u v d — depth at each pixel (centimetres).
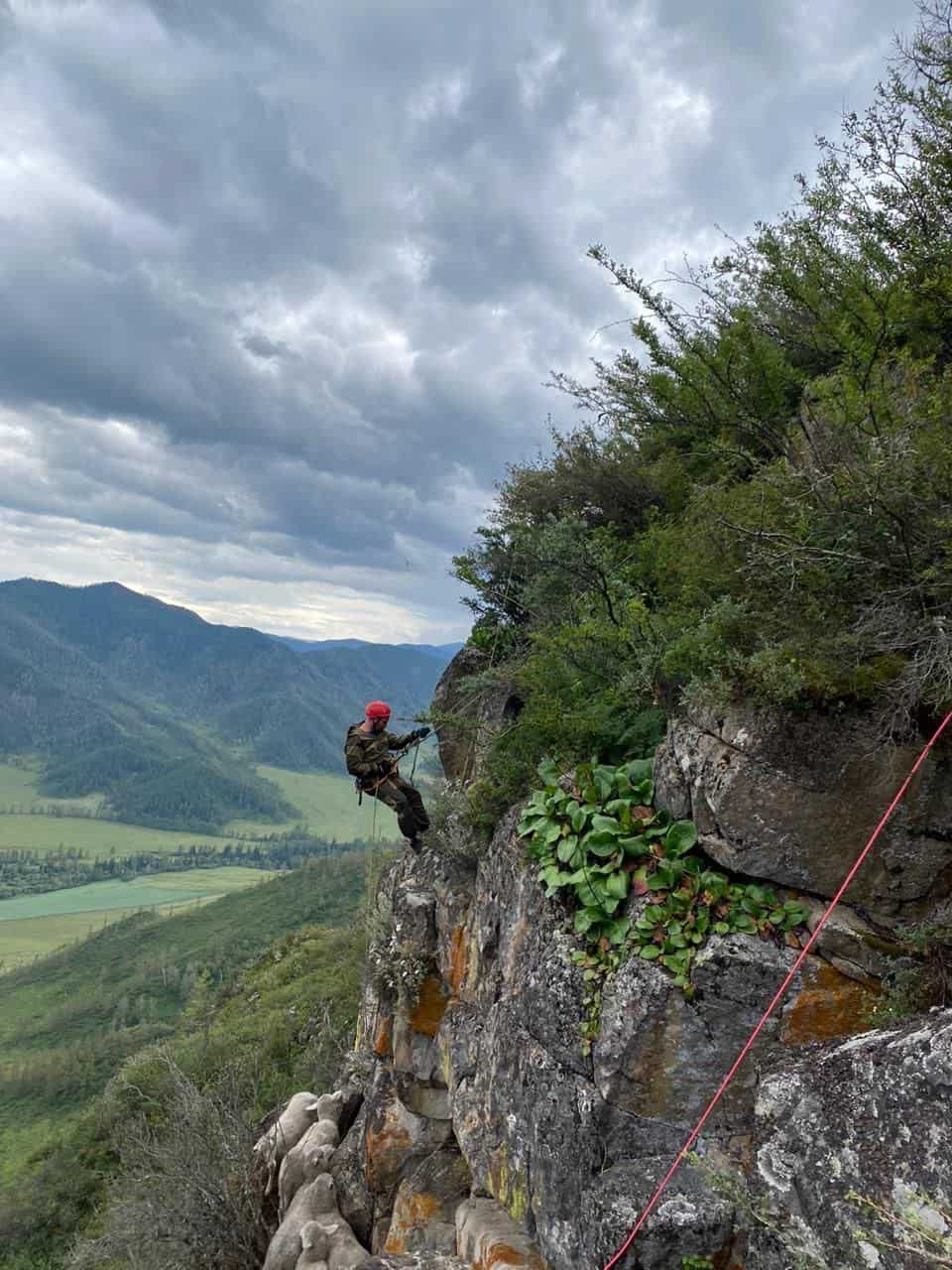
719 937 491
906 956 455
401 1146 884
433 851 966
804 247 608
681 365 713
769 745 491
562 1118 527
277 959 4272
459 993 823
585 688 697
